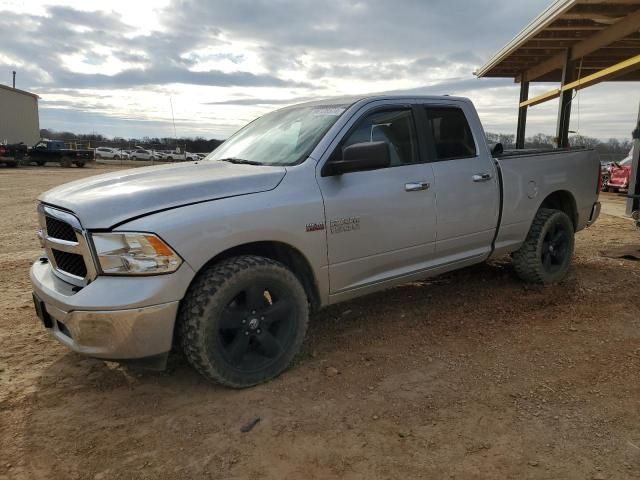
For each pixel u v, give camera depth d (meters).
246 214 3.19
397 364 3.65
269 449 2.71
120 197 3.03
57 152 35.38
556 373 3.48
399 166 4.07
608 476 2.46
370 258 3.87
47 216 3.36
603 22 10.23
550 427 2.86
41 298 3.24
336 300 3.83
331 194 3.61
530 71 14.85
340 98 4.33
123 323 2.85
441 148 4.41
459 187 4.39
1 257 7.13
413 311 4.74
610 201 15.11
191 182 3.24
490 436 2.79
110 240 2.88
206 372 3.13
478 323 4.41
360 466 2.56
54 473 2.54
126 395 3.28
